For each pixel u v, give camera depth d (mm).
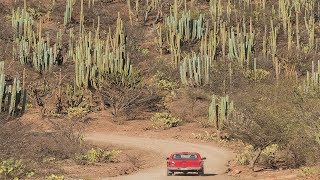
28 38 77562
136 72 69500
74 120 59500
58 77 74375
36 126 54719
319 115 34062
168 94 74000
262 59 78438
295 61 75750
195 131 60375
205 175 34938
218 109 55562
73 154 42469
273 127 36594
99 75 66375
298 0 94812
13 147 38469
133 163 42125
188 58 70938
